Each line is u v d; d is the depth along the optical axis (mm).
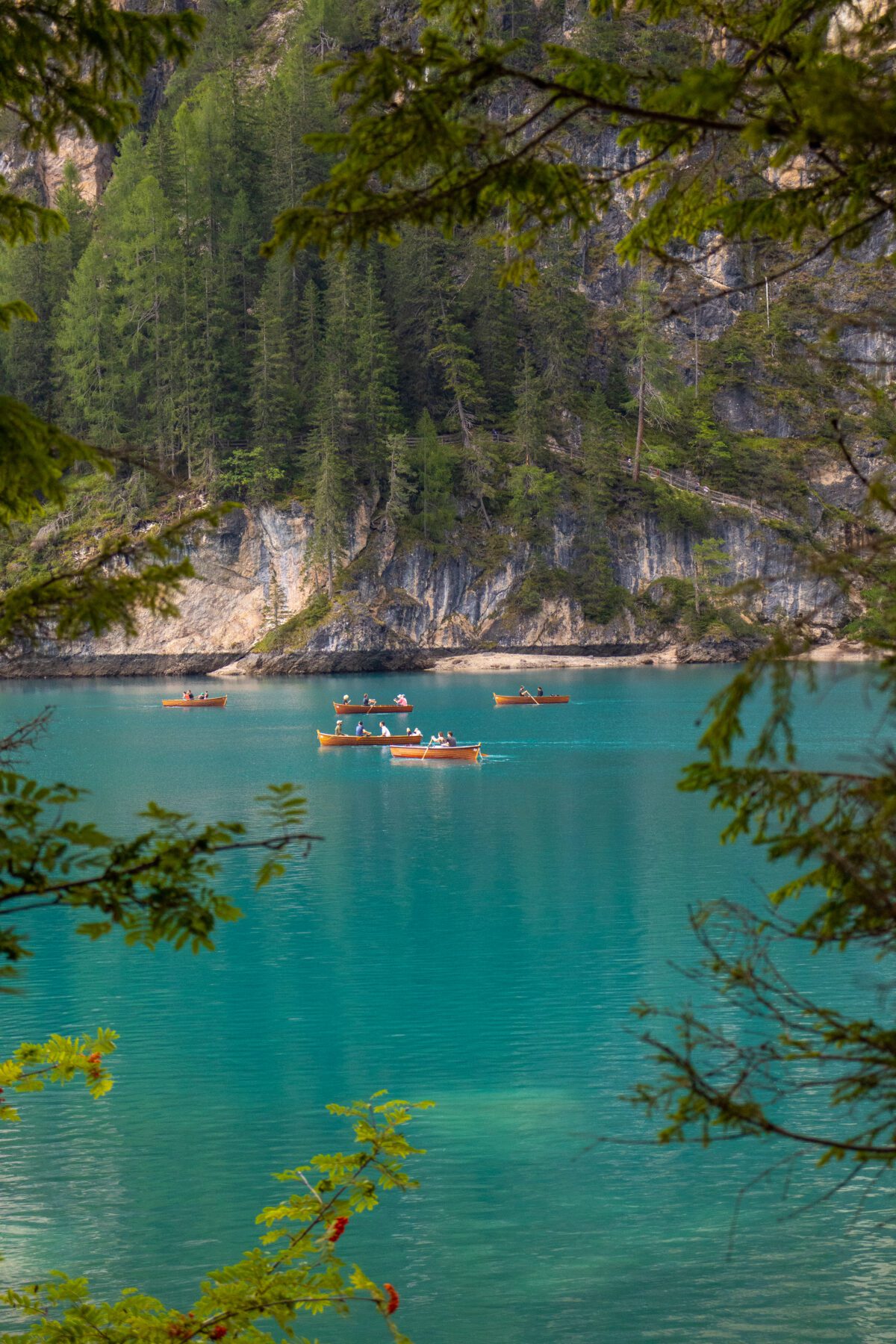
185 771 116000
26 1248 29984
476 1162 34438
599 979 50094
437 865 74125
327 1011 47125
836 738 125188
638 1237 30719
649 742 135625
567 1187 33031
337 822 89500
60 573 12258
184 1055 42594
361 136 12523
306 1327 27438
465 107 12922
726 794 11719
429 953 54719
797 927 12141
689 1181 33531
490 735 143375
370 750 132625
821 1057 11484
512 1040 43312
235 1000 48656
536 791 103250
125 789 103312
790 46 12836
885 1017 41281
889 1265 29344
